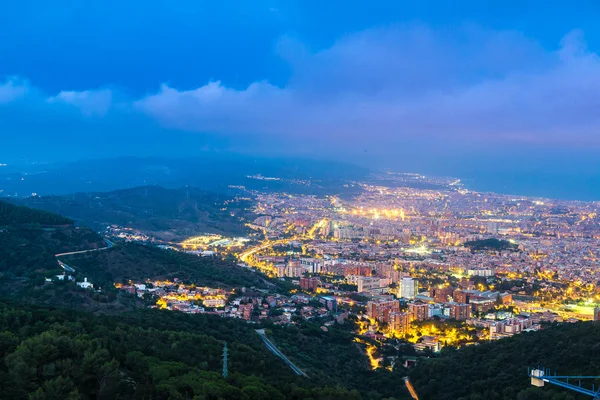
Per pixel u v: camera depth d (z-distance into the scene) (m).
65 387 123.44
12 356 129.38
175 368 154.38
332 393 175.38
